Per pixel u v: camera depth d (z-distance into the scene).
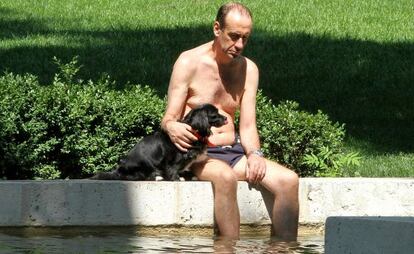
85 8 27.34
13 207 10.73
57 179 12.27
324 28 25.47
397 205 11.66
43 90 12.91
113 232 10.96
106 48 22.78
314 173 13.31
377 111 19.22
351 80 21.11
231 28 11.06
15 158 12.54
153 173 11.55
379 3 28.70
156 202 11.02
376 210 11.64
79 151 12.89
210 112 11.14
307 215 11.48
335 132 13.57
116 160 13.06
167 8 27.55
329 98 20.02
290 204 11.12
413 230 7.23
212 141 11.33
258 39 23.95
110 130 13.07
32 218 10.78
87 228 10.90
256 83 11.58
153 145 11.58
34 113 12.71
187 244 10.32
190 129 11.15
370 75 21.44
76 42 23.30
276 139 13.26
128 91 13.73
